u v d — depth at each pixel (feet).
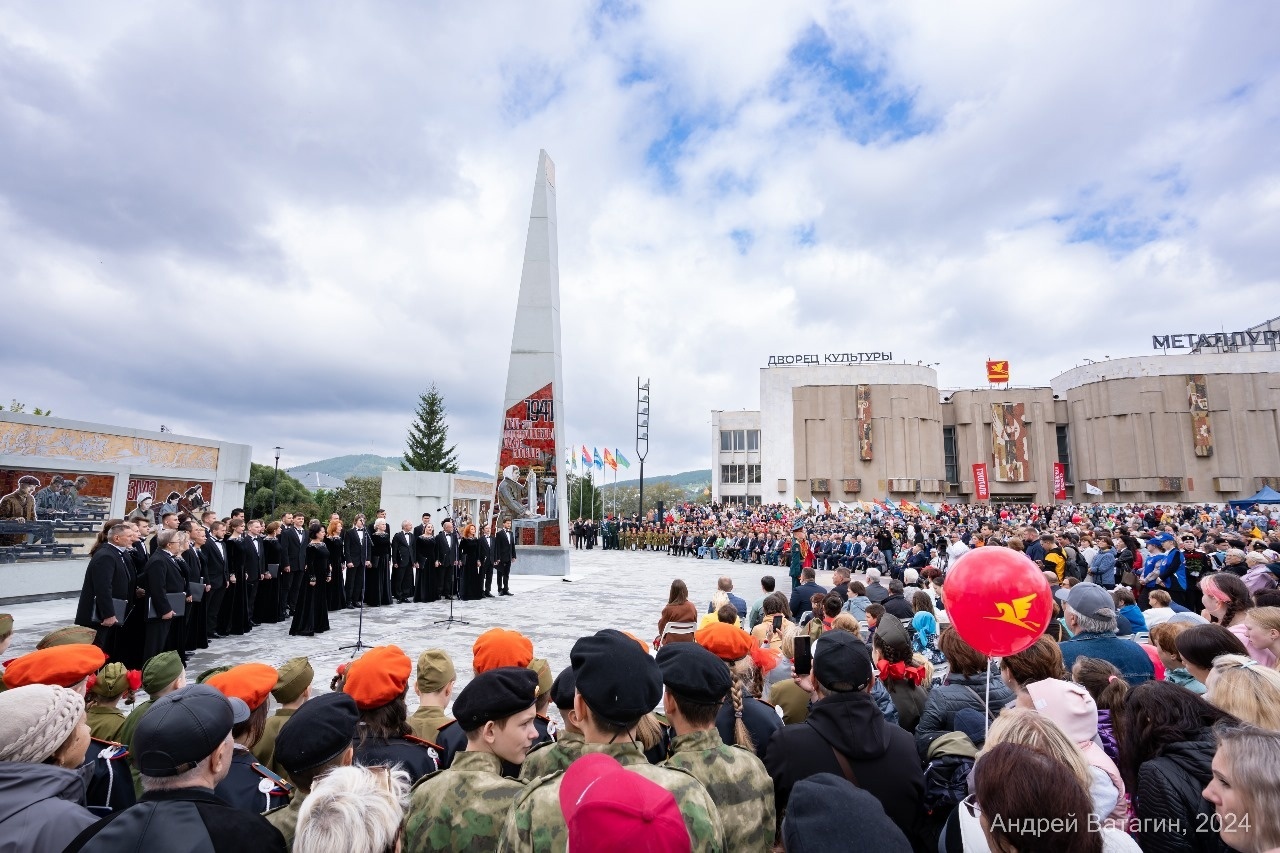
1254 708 8.67
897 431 184.75
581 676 7.27
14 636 33.19
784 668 17.70
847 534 101.04
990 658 11.46
